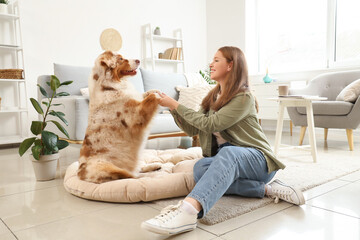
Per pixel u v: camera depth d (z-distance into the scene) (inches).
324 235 40.9
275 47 187.8
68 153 115.7
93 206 54.3
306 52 173.0
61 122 91.7
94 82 61.4
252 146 50.8
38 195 61.6
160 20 192.1
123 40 176.2
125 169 60.4
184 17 203.9
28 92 144.4
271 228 43.4
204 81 145.4
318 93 140.3
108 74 60.3
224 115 48.7
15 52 140.9
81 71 113.7
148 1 185.8
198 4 211.3
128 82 63.7
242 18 191.2
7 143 130.6
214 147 55.8
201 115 50.6
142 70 131.3
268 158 50.7
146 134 61.4
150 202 55.7
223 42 204.8
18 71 130.4
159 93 57.6
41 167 72.5
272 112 164.4
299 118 123.0
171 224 39.4
